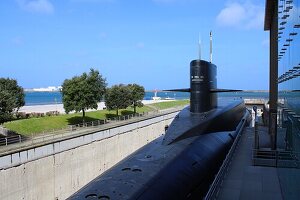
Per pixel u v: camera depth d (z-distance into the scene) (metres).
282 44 20.89
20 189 27.16
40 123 43.03
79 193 13.55
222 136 26.70
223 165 17.70
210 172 20.67
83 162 36.28
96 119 54.16
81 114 54.44
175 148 19.83
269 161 21.20
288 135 19.66
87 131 38.22
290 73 15.95
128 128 48.22
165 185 15.01
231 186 17.08
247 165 21.50
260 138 30.86
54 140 31.83
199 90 26.34
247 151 25.81
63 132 37.91
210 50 28.95
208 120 25.14
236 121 36.41
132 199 12.88
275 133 25.11
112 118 55.97
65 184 33.09
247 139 31.30
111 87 61.41
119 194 13.09
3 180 25.42
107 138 41.75
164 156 18.12
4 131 36.44
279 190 16.69
